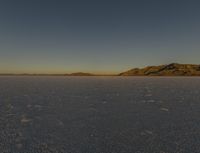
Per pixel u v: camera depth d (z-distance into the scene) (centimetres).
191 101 1398
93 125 816
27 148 593
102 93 1928
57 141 646
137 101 1401
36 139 664
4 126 800
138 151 567
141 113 1022
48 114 1000
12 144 621
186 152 557
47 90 2248
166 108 1147
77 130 755
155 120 890
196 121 867
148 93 1936
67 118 923
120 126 805
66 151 571
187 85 3216
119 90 2267
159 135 697
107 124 832
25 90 2238
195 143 620
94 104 1275
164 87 2770
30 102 1349
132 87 2766
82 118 925
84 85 3209
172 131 737
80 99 1493
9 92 2005
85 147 599
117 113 1026
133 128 776
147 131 740
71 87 2739
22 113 1018
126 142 637
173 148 585
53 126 802
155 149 581
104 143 628
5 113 1018
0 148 591
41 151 571
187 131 734
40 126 802
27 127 788
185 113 1016
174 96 1686
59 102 1350
